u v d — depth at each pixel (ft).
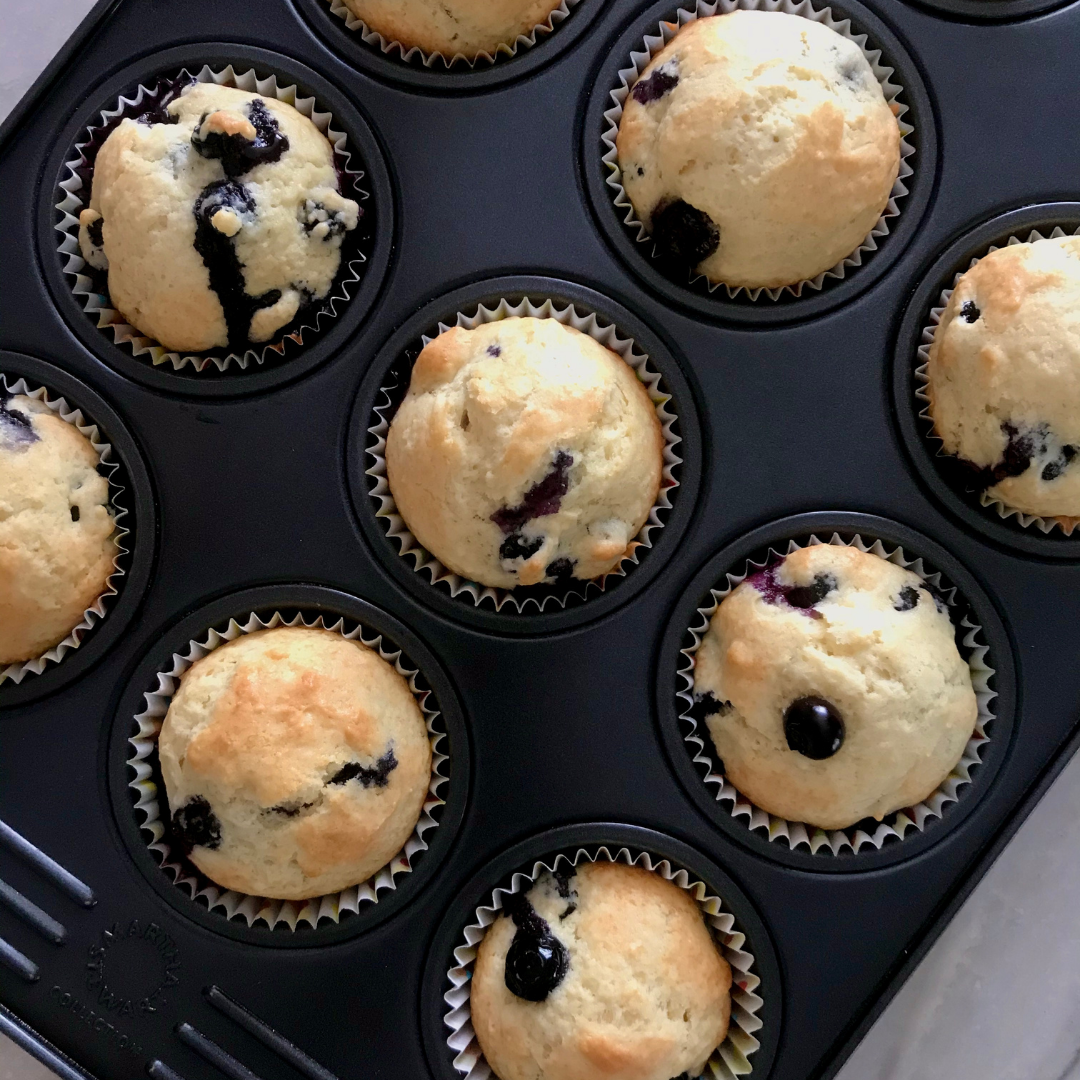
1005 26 0.76
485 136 0.76
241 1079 0.74
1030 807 0.75
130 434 0.77
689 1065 0.73
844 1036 0.73
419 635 0.76
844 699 0.71
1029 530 0.77
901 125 0.77
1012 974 0.90
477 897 0.75
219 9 0.77
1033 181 0.76
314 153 0.76
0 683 0.77
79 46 0.76
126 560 0.78
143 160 0.74
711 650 0.76
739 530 0.76
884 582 0.74
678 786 0.76
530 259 0.76
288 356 0.78
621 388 0.74
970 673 0.77
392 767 0.73
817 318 0.77
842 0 0.76
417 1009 0.75
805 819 0.75
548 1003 0.72
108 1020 0.74
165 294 0.75
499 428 0.71
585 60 0.77
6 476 0.74
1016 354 0.72
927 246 0.76
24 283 0.76
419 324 0.76
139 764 0.76
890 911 0.74
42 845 0.76
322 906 0.77
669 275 0.77
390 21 0.76
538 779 0.75
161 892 0.75
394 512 0.77
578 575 0.76
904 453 0.76
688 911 0.76
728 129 0.73
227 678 0.74
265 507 0.76
